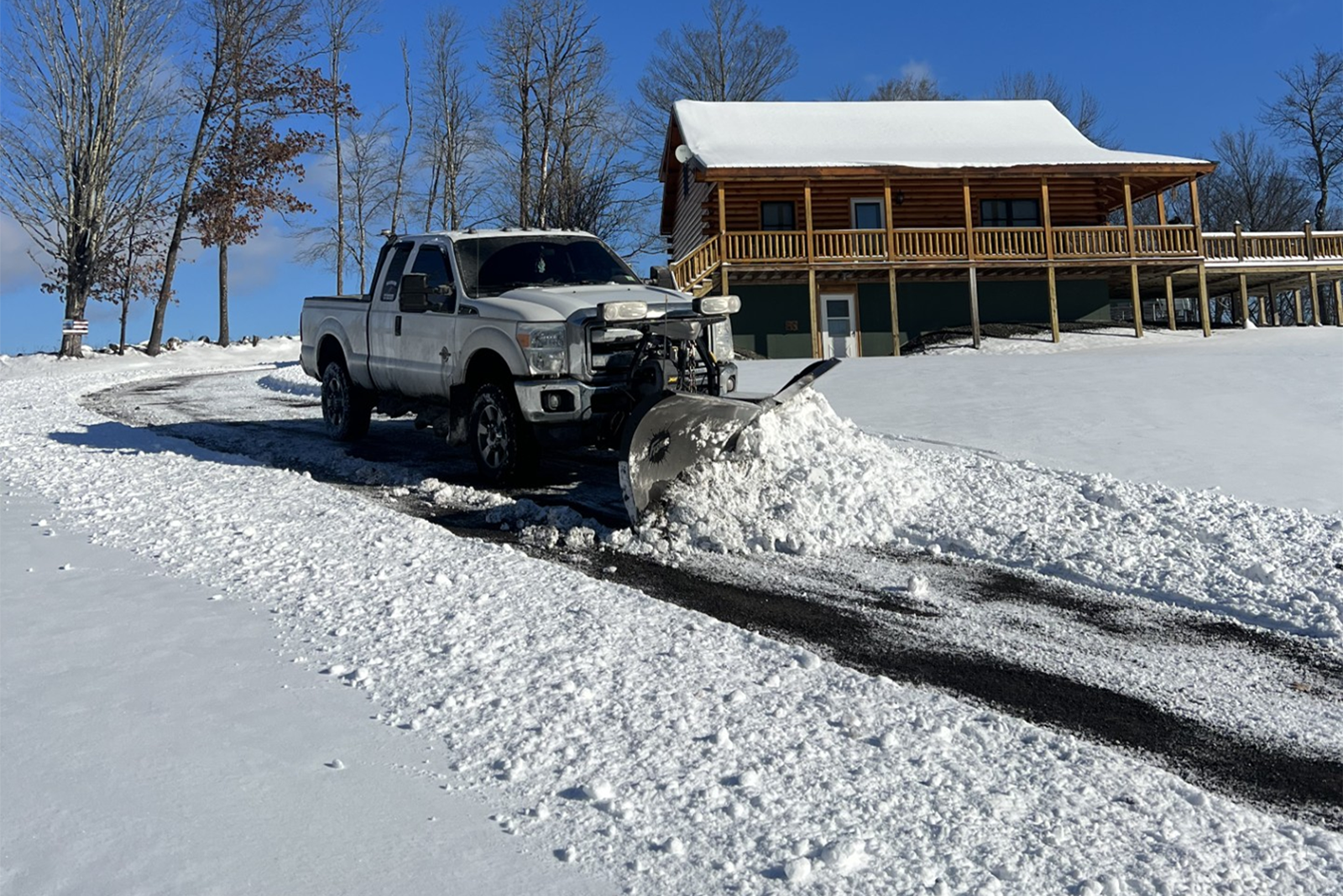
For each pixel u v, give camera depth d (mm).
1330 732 4270
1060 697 4582
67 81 31578
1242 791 3729
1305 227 30375
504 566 5938
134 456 9523
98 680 4145
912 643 5258
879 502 7523
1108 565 6551
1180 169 27578
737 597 5930
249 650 4523
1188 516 7422
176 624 4855
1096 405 12039
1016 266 27250
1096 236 27766
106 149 32188
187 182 35125
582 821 3105
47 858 2807
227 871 2768
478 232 9609
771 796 3309
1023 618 5688
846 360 18406
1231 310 51562
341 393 11094
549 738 3686
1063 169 27188
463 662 4418
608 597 5418
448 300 9102
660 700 4078
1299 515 7387
